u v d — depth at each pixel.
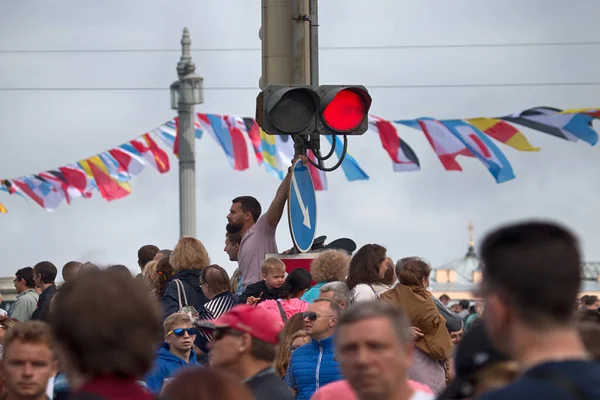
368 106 22.20
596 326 10.68
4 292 53.66
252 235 24.20
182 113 64.19
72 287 7.94
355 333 10.63
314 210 23.78
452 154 40.31
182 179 64.44
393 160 41.91
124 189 49.44
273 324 13.21
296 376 17.98
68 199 49.00
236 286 26.42
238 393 8.95
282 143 47.50
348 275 21.66
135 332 7.80
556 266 7.93
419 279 20.58
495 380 9.49
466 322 39.06
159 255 26.89
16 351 13.95
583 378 7.70
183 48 64.44
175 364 19.98
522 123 39.25
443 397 10.16
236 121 46.91
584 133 38.53
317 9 24.19
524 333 7.98
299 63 23.92
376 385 10.62
